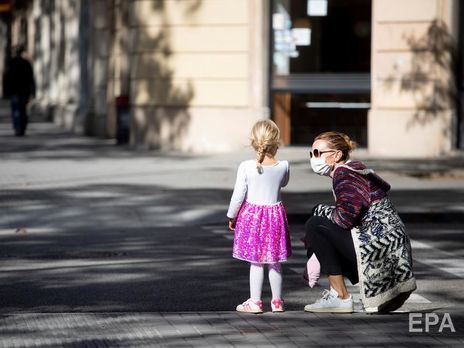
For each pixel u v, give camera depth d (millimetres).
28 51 101875
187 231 27625
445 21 44875
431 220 29797
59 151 48594
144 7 49406
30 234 27062
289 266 22344
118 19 57062
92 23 62188
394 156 45188
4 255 23484
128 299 18531
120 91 56375
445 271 21750
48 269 21625
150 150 49375
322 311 17062
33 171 39250
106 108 59500
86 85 64438
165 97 49125
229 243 25469
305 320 16375
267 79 47781
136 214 29625
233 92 47844
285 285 20125
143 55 49594
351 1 47000
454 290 19656
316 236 16891
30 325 15875
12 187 34281
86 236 26703
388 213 16656
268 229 17000
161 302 18281
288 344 14539
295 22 47625
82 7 64875
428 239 26375
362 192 16531
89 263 22438
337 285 17000
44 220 28797
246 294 19094
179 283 20109
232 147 48062
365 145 47094
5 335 15148
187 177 37469
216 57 48031
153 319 16359
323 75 47438
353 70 47062
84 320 16266
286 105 47969
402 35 45094
